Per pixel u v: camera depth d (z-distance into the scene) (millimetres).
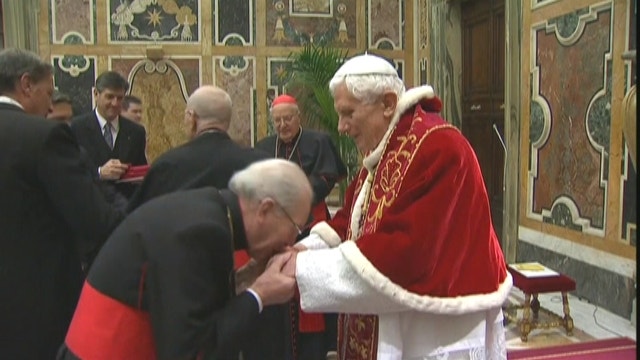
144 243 1468
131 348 1500
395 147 1897
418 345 1860
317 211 3898
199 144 2543
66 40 7363
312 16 7727
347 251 1700
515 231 5332
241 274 1709
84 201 2070
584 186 4430
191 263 1418
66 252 2172
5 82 2156
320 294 1688
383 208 1848
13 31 7148
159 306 1412
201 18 7555
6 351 2049
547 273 3887
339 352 2131
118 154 4027
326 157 4031
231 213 1536
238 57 7641
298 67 7348
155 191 2504
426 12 7477
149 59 7500
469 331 1867
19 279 2037
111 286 1499
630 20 3914
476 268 1823
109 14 7414
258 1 7629
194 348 1389
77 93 7410
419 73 7750
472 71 6688
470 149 1881
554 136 4777
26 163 2029
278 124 4055
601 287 4270
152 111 7535
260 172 1556
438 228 1714
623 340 3748
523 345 3717
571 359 3498
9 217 2025
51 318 2102
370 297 1693
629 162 3943
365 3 7801
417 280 1732
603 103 4191
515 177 5316
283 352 3186
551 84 4805
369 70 1898
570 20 4531
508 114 5379
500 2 5988
